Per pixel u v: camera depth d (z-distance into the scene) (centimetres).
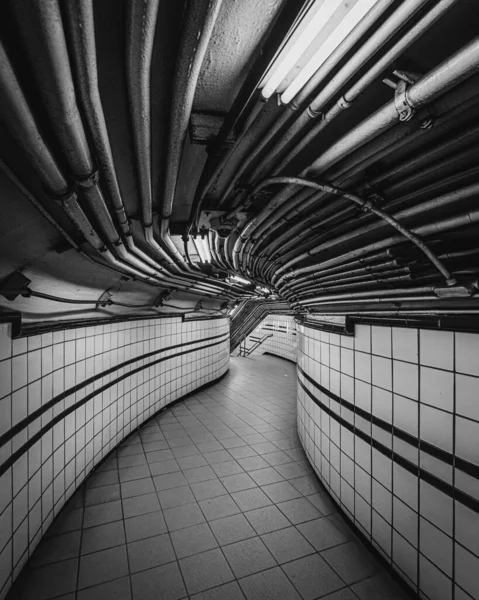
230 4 71
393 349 240
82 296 335
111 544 275
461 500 184
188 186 173
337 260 217
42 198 153
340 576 242
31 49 60
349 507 298
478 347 177
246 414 623
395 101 86
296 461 428
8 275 208
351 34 73
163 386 639
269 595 227
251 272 395
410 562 221
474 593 175
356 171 126
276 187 160
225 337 1016
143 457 440
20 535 239
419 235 149
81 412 364
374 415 261
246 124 106
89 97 78
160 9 69
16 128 80
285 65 82
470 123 100
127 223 177
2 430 216
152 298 533
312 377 415
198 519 309
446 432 195
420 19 69
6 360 222
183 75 80
